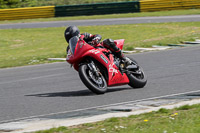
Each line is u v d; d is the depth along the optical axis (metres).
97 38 24.23
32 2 143.25
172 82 28.05
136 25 91.75
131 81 26.22
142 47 57.38
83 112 19.80
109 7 119.44
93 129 15.69
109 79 24.89
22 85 32.03
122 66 25.84
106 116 18.19
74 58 23.77
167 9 117.94
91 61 24.30
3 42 79.56
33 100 24.48
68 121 17.69
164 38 67.19
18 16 119.50
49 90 28.44
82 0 147.88
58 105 22.33
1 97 26.72
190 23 87.56
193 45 54.00
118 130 15.21
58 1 148.50
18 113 20.91
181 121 16.09
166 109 18.48
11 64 49.72
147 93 24.56
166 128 15.11
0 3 135.88
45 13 121.19
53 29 94.94
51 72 39.16
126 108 19.59
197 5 117.44
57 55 55.62
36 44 75.38
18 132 16.06
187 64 36.69
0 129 16.67
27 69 43.84
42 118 18.92
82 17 116.56
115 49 25.22
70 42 24.23
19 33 91.31
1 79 37.22
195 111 17.86
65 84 30.80
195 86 25.89
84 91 26.86
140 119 17.06
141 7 118.19
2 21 117.75
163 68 35.59
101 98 23.69
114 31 84.88
